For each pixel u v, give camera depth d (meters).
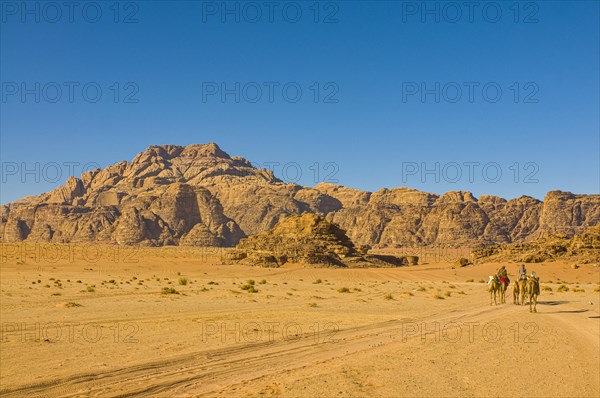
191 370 16.14
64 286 59.28
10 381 14.62
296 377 14.72
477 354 18.73
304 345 20.86
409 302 44.44
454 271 138.00
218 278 103.25
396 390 13.34
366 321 29.22
